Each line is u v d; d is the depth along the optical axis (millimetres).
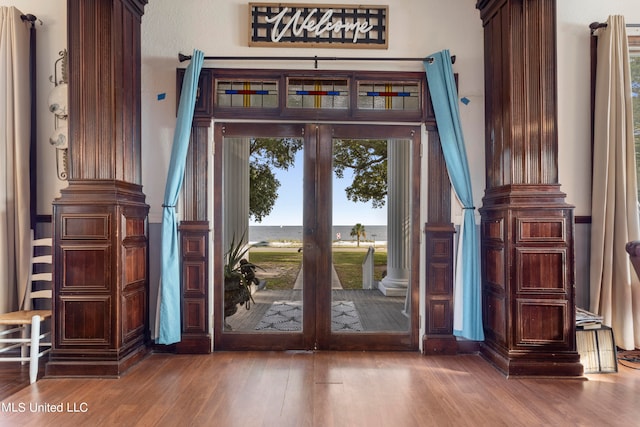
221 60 3186
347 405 2209
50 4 3154
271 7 3201
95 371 2588
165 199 3021
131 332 2812
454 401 2268
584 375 2678
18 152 2998
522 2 2768
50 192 3156
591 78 3205
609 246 3037
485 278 3072
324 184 3223
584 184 3215
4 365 2842
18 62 3008
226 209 3246
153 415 2084
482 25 3199
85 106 2713
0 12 3006
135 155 2994
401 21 3217
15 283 3018
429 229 3146
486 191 3117
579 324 2752
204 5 3193
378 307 3223
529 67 2762
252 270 3242
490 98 3076
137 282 2902
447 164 3127
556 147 2748
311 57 3141
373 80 3203
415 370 2758
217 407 2178
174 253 3010
